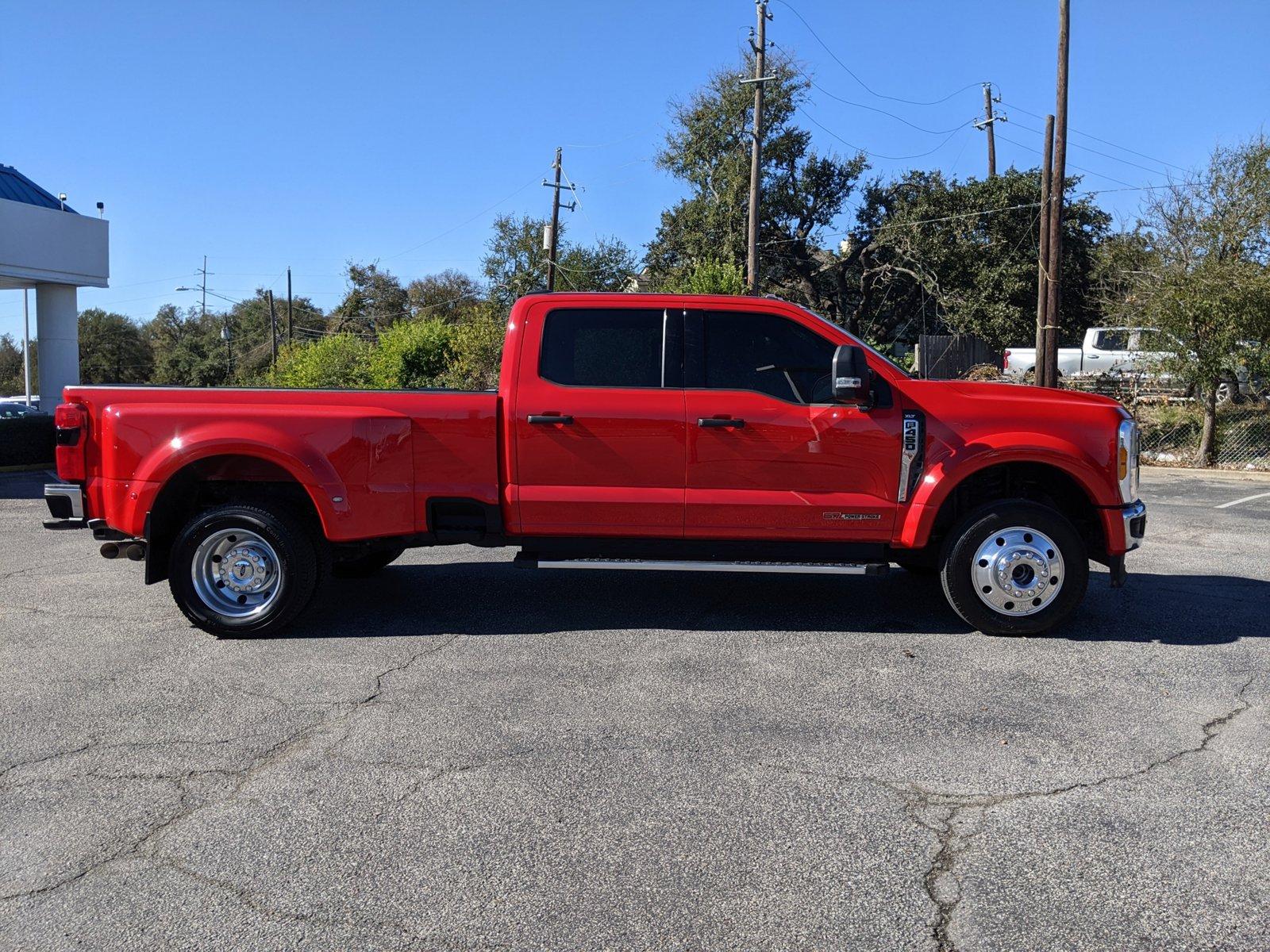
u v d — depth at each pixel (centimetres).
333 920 284
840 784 376
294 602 577
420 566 796
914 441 571
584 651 552
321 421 570
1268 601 680
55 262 2141
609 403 578
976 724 439
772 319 587
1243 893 297
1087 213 3447
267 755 403
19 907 291
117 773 386
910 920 284
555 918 285
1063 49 2009
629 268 4122
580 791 369
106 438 575
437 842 330
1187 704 463
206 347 8400
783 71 3544
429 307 7212
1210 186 2002
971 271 3525
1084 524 614
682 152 3700
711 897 296
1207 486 1487
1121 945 272
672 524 584
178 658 541
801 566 579
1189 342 1767
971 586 577
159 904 293
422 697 475
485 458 584
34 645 567
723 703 466
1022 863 316
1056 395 596
